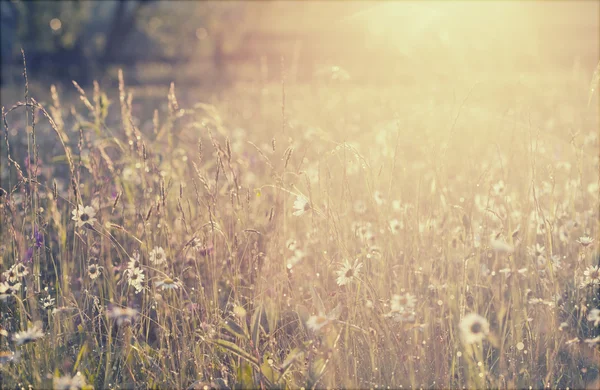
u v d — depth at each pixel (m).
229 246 3.04
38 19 26.00
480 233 3.21
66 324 2.87
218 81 22.22
